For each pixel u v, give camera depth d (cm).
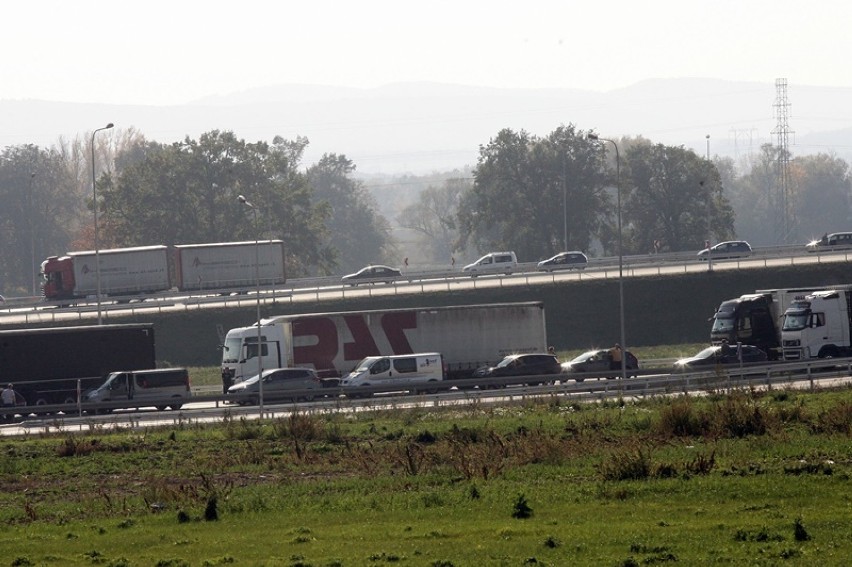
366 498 10188
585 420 15075
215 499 9912
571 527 8144
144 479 12888
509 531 8062
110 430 17550
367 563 7194
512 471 11456
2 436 17800
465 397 19538
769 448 11831
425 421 16950
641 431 14200
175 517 9725
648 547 7244
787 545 7169
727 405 14075
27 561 7888
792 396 17300
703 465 10531
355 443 14750
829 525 7719
